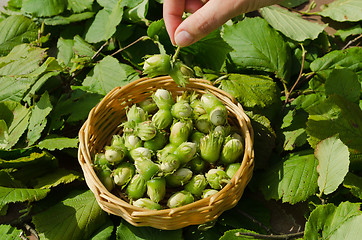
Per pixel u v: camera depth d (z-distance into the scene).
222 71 0.77
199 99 0.72
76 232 0.67
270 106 0.74
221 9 0.62
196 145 0.66
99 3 0.82
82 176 0.71
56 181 0.69
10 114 0.73
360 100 0.74
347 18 0.83
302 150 0.72
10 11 0.86
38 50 0.76
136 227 0.67
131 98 0.72
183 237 0.67
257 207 0.70
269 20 0.81
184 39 0.64
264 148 0.71
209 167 0.68
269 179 0.70
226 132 0.68
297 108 0.74
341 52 0.76
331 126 0.70
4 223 0.70
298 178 0.69
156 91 0.70
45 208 0.70
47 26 0.83
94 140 0.70
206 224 0.66
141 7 0.76
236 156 0.67
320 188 0.67
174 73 0.68
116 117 0.72
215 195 0.63
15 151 0.70
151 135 0.67
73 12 0.83
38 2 0.82
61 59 0.80
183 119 0.67
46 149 0.72
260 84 0.73
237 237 0.66
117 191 0.67
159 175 0.64
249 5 0.63
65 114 0.74
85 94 0.75
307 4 0.88
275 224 0.70
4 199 0.65
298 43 0.80
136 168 0.65
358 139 0.70
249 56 0.77
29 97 0.74
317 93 0.75
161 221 0.63
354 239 0.63
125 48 0.79
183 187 0.68
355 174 0.70
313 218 0.65
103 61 0.77
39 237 0.68
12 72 0.75
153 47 0.79
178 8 0.69
